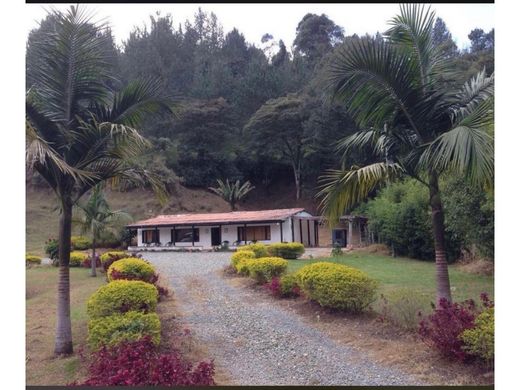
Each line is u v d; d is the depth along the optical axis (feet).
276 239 90.58
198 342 22.88
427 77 23.08
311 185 151.43
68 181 21.68
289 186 164.14
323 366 18.90
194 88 170.81
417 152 23.00
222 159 156.66
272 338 23.39
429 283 40.40
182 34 198.18
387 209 73.20
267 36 214.07
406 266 56.75
